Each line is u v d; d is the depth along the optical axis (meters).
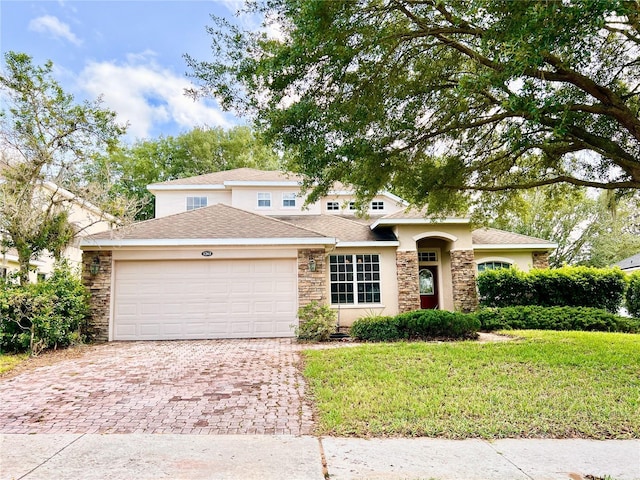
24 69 12.25
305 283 13.20
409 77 9.68
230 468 4.28
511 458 4.58
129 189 36.84
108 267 12.83
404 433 5.32
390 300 16.80
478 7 6.54
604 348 9.72
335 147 8.90
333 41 7.46
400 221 16.56
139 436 5.16
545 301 15.56
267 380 7.71
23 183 12.12
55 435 5.18
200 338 12.84
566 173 12.39
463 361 8.66
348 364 8.62
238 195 21.95
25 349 10.57
